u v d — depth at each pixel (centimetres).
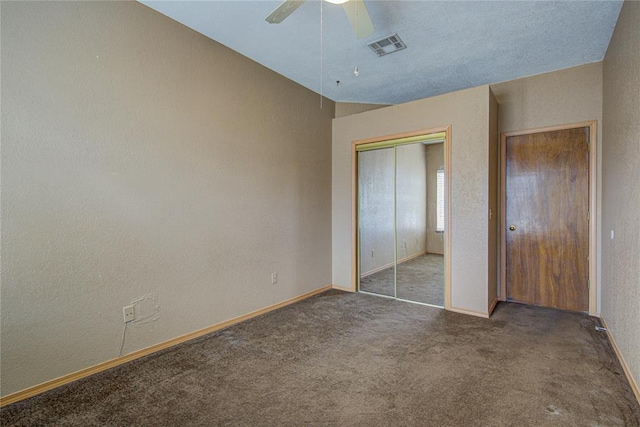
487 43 302
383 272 419
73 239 216
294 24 273
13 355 194
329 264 448
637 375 195
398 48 313
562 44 302
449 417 176
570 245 349
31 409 187
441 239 376
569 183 348
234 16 263
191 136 283
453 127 347
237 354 254
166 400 195
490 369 226
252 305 338
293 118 390
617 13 254
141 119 250
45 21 203
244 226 330
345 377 219
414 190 393
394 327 307
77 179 218
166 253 267
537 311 347
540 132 363
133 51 245
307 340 279
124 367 234
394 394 198
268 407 187
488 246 330
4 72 189
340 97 449
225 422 175
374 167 421
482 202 331
